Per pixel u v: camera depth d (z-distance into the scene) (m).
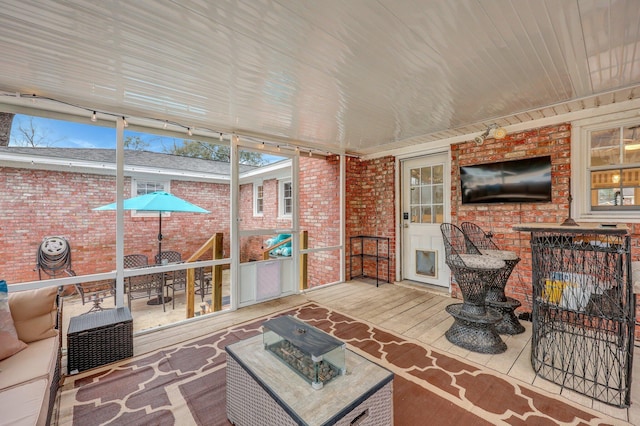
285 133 3.95
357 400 1.35
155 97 2.66
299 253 4.55
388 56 1.99
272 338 1.83
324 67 2.14
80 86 2.42
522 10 1.52
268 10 1.50
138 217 6.14
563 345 2.36
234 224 3.82
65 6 1.44
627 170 2.91
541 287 2.31
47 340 2.04
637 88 2.52
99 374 2.30
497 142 3.73
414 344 2.79
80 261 5.54
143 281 4.52
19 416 1.30
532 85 2.46
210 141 3.94
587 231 1.92
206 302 4.73
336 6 1.48
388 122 3.48
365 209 5.48
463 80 2.36
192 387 2.13
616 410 1.87
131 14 1.52
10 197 4.95
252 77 2.28
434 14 1.55
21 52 1.89
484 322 2.64
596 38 1.78
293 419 1.25
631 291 1.88
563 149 3.22
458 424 1.76
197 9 1.49
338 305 3.94
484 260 2.64
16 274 4.98
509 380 2.21
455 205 4.18
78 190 5.55
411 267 5.04
